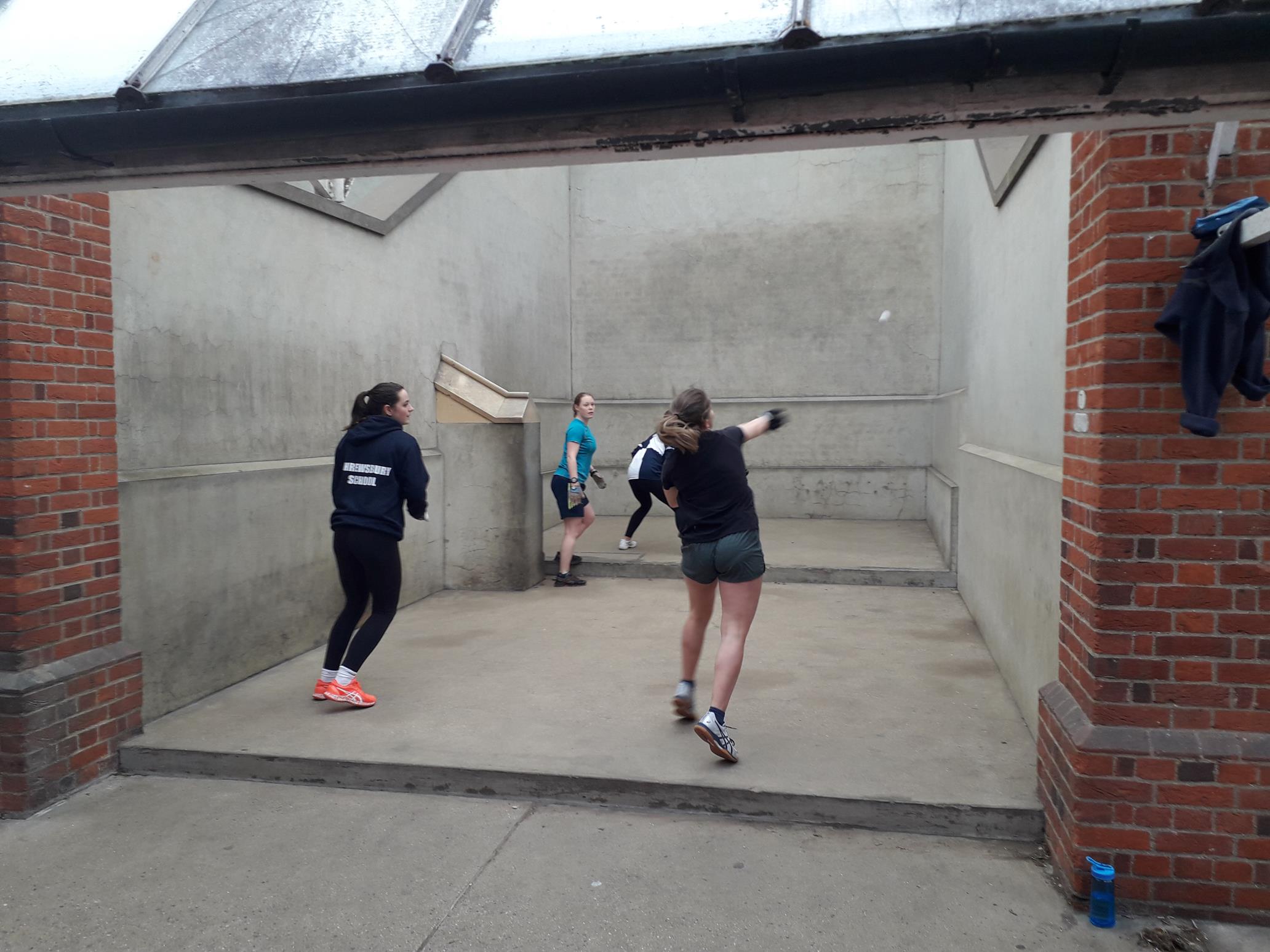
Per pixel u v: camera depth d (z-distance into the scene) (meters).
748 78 1.75
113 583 4.03
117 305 4.17
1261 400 2.67
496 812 3.57
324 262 5.90
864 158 10.69
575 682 4.95
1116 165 2.70
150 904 2.93
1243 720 2.75
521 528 7.36
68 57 2.24
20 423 3.56
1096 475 2.81
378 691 4.83
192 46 2.20
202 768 3.95
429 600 7.11
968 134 1.92
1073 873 2.83
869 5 1.79
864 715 4.35
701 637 4.12
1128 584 2.79
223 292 4.91
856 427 10.82
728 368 11.22
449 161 2.11
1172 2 1.63
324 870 3.13
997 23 1.69
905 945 2.65
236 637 4.97
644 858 3.18
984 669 5.11
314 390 5.79
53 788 3.67
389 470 4.55
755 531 3.88
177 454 4.58
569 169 11.44
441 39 2.00
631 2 1.97
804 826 3.41
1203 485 2.72
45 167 2.20
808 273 10.93
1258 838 2.72
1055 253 4.05
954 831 3.31
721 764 3.73
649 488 8.26
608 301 11.50
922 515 10.70
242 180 2.25
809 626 6.17
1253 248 2.50
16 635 3.58
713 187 11.16
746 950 2.63
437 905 2.89
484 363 8.70
